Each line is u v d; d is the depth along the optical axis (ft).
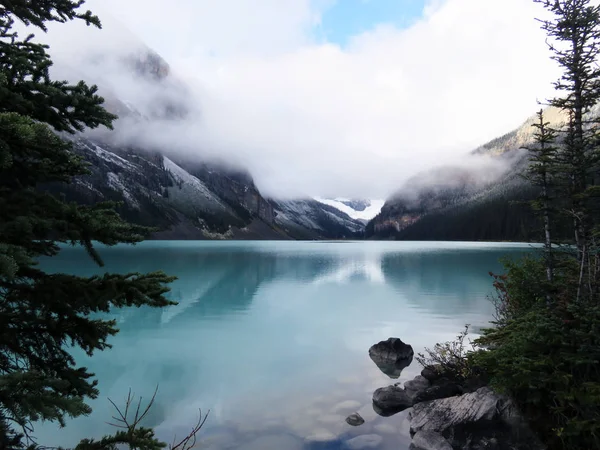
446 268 136.36
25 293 11.11
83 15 12.79
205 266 140.46
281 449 21.35
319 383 31.45
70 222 11.11
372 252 259.60
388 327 49.93
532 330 20.94
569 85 26.32
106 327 12.64
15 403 8.13
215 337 45.96
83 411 8.82
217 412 26.25
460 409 22.15
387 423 24.31
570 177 25.58
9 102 10.82
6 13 12.12
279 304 68.23
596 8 24.52
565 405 18.57
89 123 12.80
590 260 23.58
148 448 9.62
